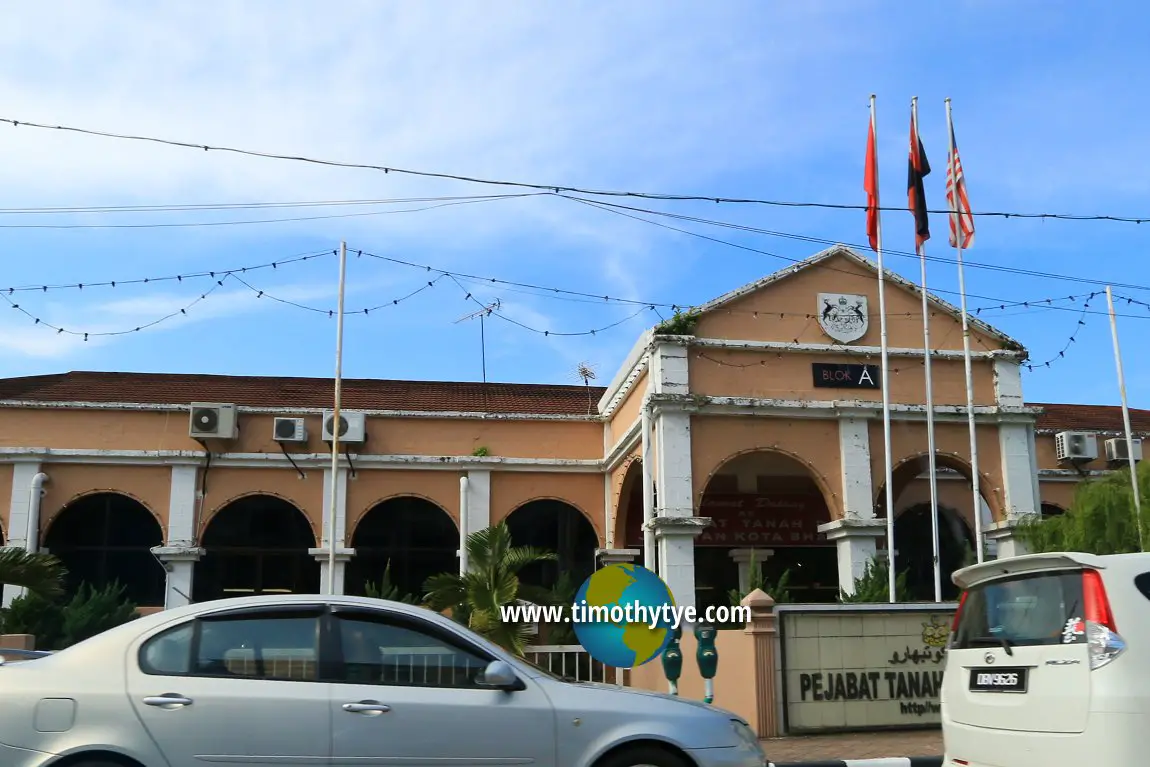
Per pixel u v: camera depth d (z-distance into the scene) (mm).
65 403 20031
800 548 22297
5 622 16156
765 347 16828
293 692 5832
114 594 17141
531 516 21922
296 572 21016
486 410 22578
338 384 19203
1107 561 5941
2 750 5480
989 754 6219
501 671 6027
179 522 19797
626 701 6207
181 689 5742
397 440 20984
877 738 10805
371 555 21172
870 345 17312
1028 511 16891
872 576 15172
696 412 16281
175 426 20453
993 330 17781
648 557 16281
